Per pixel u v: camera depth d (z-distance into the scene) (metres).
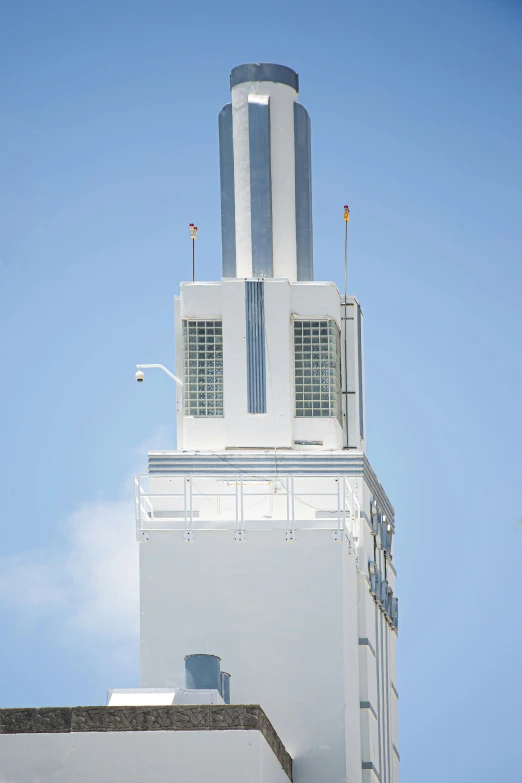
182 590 69.19
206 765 58.41
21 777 58.34
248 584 69.12
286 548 69.31
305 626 68.75
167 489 73.56
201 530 69.62
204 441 75.94
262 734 59.34
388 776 76.69
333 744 67.88
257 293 77.19
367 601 73.50
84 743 58.59
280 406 76.00
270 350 76.62
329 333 77.31
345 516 72.88
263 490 73.56
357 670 71.75
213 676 65.50
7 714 58.78
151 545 69.56
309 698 68.25
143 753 58.50
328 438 76.38
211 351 76.94
